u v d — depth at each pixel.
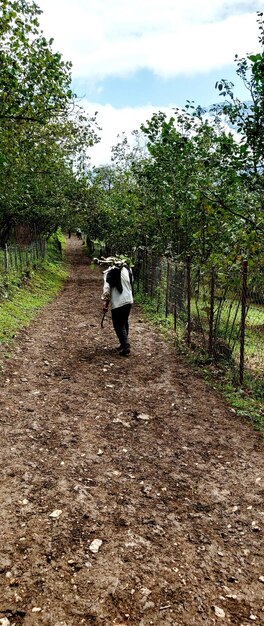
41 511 3.51
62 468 4.19
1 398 5.83
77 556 3.03
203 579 2.88
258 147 6.50
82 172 20.70
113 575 2.87
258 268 7.13
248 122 6.39
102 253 37.28
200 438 5.00
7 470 4.09
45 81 9.88
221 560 3.07
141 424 5.32
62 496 3.72
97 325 11.23
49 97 10.10
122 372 7.29
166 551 3.13
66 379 6.81
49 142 13.88
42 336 9.68
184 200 10.25
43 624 2.48
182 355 8.33
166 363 7.84
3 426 5.01
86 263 38.09
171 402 6.05
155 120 11.24
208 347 8.31
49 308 13.97
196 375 7.24
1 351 7.85
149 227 14.72
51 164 15.66
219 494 3.89
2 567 2.89
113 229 22.50
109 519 3.46
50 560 2.98
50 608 2.59
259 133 6.34
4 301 12.09
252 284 7.32
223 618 2.58
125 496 3.79
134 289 18.30
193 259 10.62
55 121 13.52
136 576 2.87
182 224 11.43
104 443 4.76
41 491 3.79
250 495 3.89
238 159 6.68
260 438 5.07
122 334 8.27
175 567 2.98
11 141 10.75
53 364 7.57
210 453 4.66
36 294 15.95
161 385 6.72
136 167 13.83
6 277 15.00
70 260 39.97
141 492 3.87
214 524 3.47
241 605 2.69
